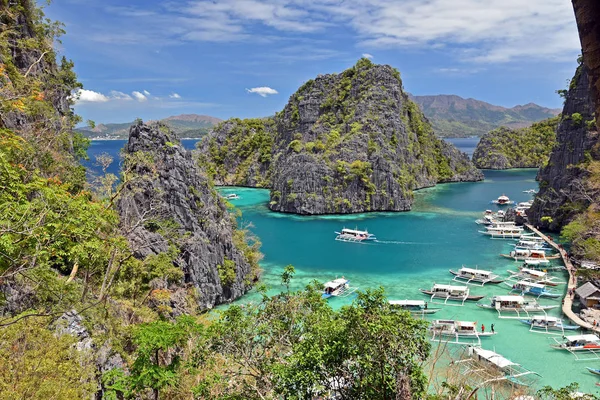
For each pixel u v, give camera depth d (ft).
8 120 113.70
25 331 58.03
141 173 162.50
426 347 57.82
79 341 71.77
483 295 180.24
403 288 191.62
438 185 566.36
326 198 391.65
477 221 334.65
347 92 555.28
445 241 277.44
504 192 496.23
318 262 235.40
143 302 128.77
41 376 52.03
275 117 649.20
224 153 627.46
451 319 156.25
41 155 120.98
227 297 179.73
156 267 138.92
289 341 71.26
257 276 205.98
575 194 278.05
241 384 73.46
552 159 323.37
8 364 51.39
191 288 156.76
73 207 70.54
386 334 55.16
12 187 62.69
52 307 73.46
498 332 144.77
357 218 367.25
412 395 55.21
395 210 399.85
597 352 130.62
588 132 283.38
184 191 173.99
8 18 147.74
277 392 60.80
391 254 248.52
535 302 168.25
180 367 74.08
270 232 313.32
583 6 18.28
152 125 184.96
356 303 60.59
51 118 137.28
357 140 446.60
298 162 408.26
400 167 477.36
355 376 59.31
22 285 75.41
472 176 602.85
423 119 646.33
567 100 322.34
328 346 58.03
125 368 76.23
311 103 563.89
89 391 58.59
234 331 72.08
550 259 231.09
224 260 182.80
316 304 76.23
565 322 153.17
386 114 504.84
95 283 117.80
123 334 87.81
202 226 177.47
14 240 58.75
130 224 145.59
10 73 125.39
